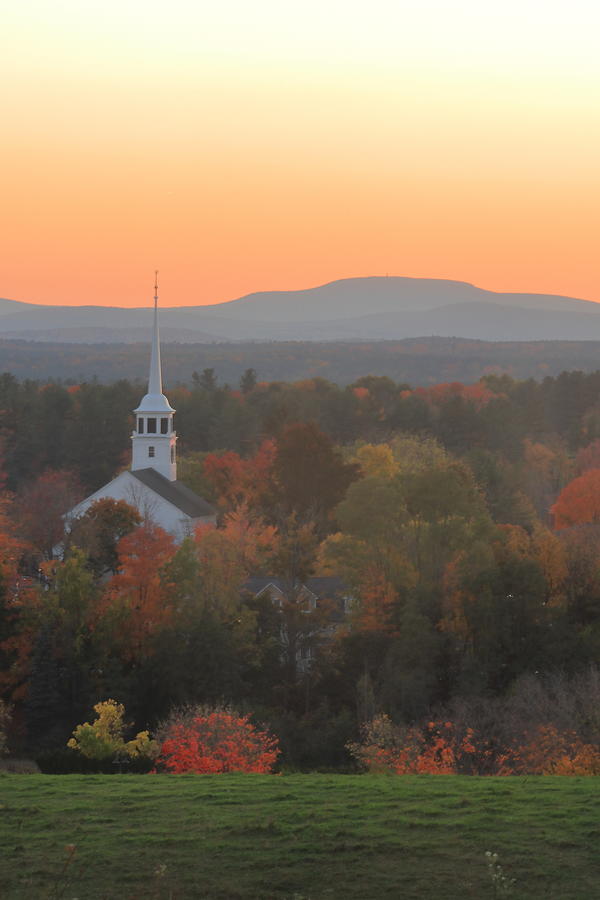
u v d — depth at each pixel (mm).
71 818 114875
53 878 95938
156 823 112500
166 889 93375
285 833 107188
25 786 135375
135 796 127250
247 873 96750
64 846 104312
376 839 104625
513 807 116250
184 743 189125
